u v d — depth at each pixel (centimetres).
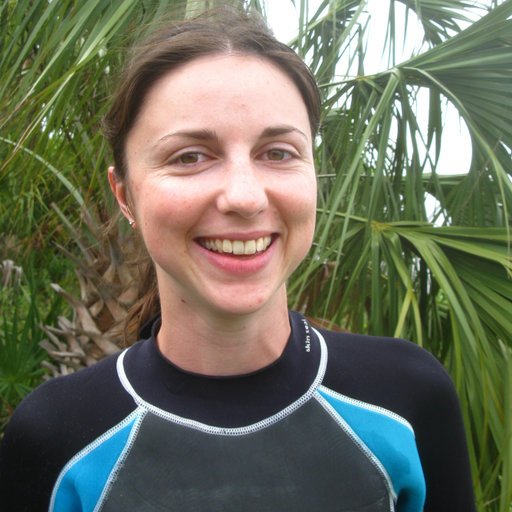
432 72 205
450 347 206
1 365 274
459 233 196
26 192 265
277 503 92
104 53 197
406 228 206
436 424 110
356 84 225
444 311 225
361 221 214
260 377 99
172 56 92
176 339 99
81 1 181
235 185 86
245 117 88
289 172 93
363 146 189
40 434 101
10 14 206
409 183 215
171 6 172
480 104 203
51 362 279
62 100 185
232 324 95
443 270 188
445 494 113
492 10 192
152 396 99
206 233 89
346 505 94
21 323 323
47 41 196
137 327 150
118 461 96
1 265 325
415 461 101
